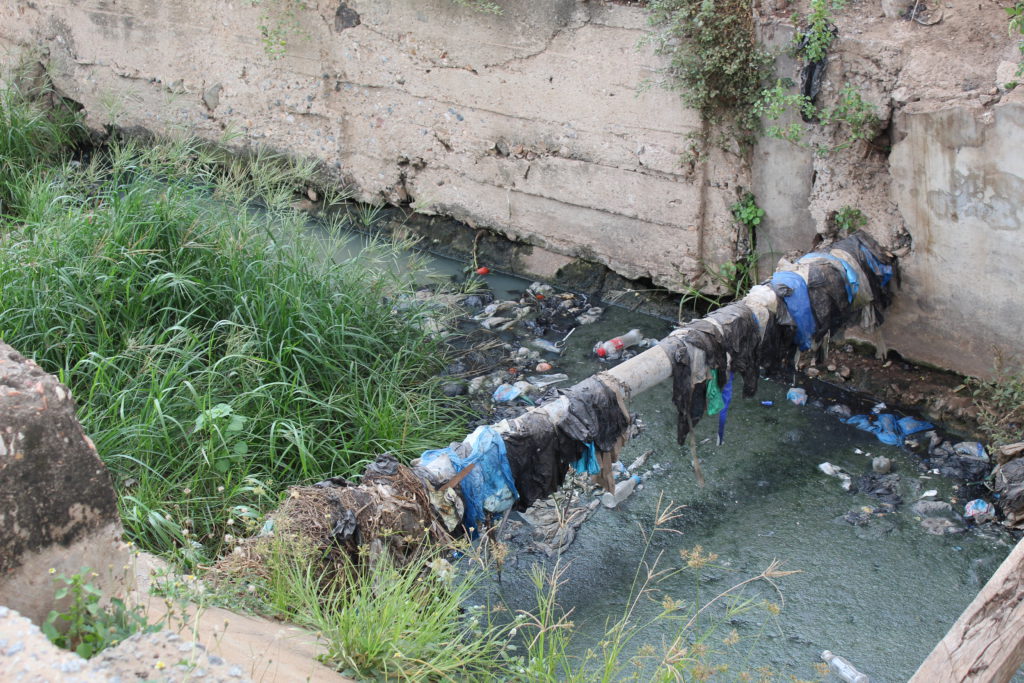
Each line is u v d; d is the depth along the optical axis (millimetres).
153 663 2137
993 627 3039
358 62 7590
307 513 3711
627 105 6402
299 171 6969
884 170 5578
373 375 5609
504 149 7145
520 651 4113
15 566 2385
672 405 5859
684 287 6719
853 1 5641
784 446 5480
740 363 4961
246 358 5074
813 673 4012
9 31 9562
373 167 7941
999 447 5133
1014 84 4926
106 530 2568
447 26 6988
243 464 4805
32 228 6070
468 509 4129
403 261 7695
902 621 4293
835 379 5984
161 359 5125
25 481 2369
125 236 5871
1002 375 5438
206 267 5844
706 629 4262
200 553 4035
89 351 5219
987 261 5324
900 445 5441
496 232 7574
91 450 2508
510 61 6805
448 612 3492
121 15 8664
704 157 6227
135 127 9156
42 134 8844
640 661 3670
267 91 8188
